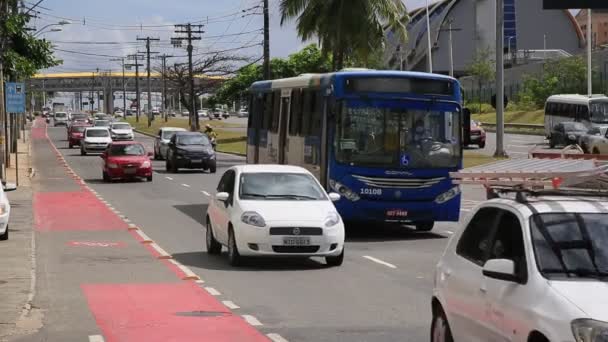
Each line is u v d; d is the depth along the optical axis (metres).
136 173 47.66
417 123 24.41
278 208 19.39
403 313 14.41
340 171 24.03
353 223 28.31
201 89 123.00
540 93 106.75
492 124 100.19
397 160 24.17
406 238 24.77
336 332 12.96
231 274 18.66
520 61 144.00
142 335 12.87
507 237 8.88
